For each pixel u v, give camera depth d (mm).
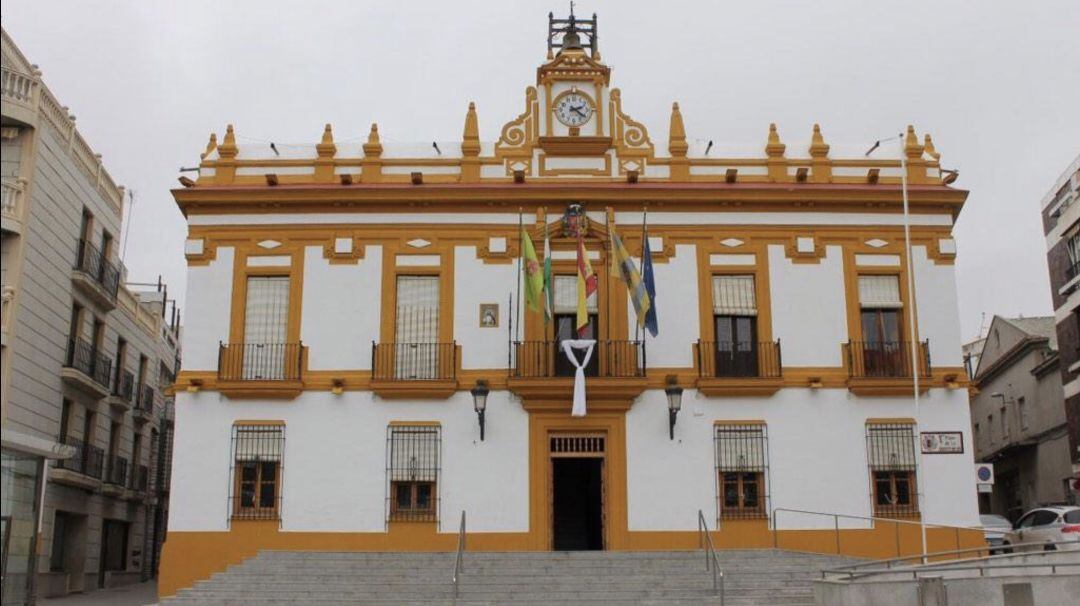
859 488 22656
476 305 23344
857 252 23797
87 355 29031
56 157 26234
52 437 26766
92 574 30719
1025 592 14711
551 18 25531
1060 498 35031
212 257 23484
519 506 22391
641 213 23859
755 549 21016
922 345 23281
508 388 22812
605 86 24734
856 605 15445
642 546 22297
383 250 23578
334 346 23078
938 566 16000
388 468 22500
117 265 31750
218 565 22047
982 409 44031
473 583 18266
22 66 24953
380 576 18969
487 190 23547
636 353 22984
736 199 23672
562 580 18297
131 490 34156
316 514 22312
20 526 18125
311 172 24125
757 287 23547
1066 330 34344
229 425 22672
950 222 24094
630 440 22781
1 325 22844
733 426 22859
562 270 23766
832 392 23109
